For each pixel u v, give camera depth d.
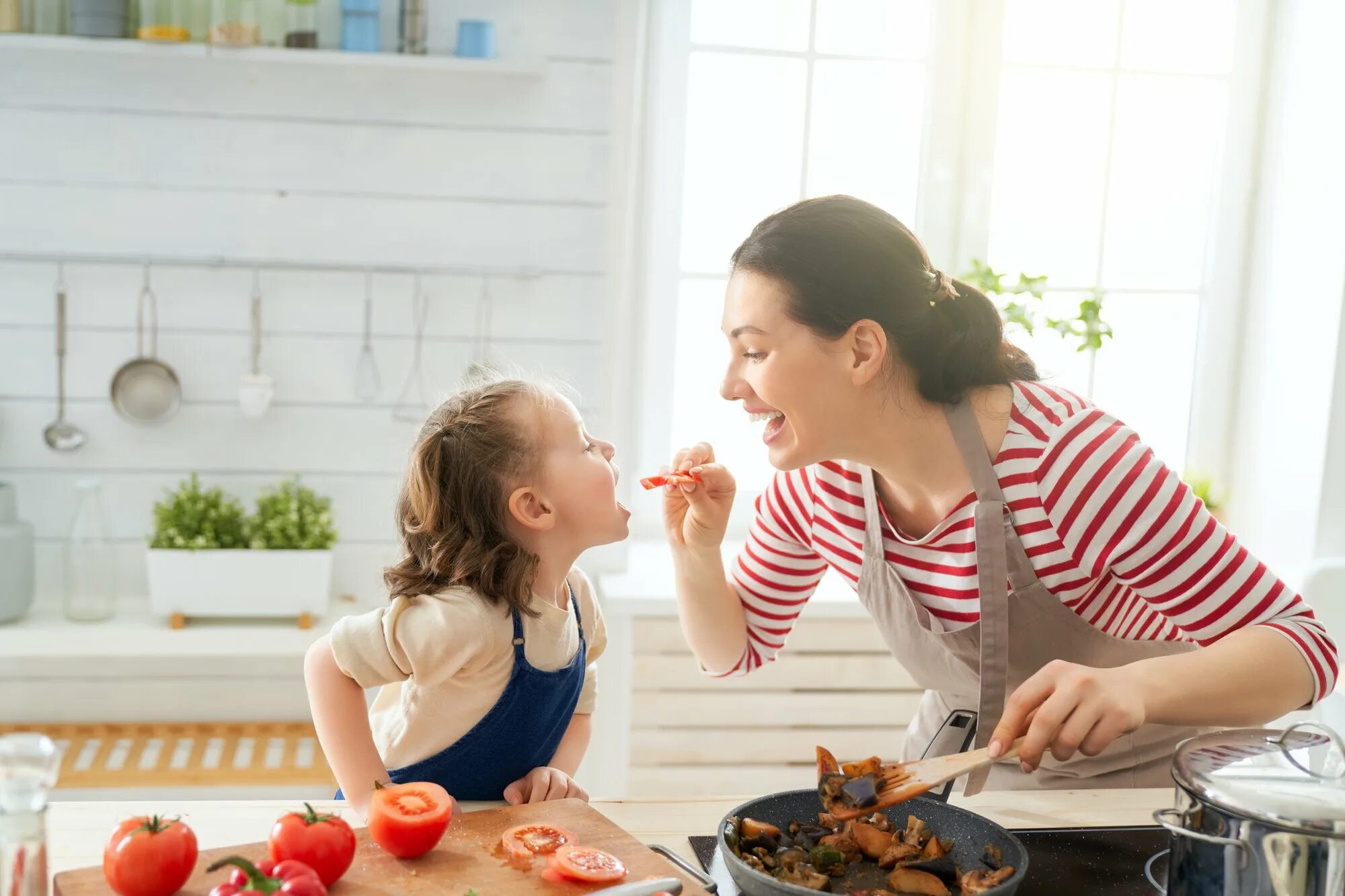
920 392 1.17
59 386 2.19
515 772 1.21
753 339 1.14
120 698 2.31
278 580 2.12
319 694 1.13
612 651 2.31
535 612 1.17
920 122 2.52
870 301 1.11
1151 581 1.16
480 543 1.16
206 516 2.15
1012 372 1.23
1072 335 2.61
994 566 1.19
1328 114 2.38
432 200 2.24
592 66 2.24
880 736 2.33
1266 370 2.54
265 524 2.15
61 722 2.30
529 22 2.22
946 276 1.19
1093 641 1.27
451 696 1.15
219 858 0.89
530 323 2.30
